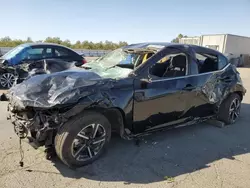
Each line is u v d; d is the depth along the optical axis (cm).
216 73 468
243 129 500
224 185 299
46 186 281
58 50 876
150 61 378
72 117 305
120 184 292
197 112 448
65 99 289
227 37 2686
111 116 347
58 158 339
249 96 827
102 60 465
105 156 355
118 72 383
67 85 311
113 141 408
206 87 444
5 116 508
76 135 305
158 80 376
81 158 322
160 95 375
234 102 516
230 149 403
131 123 355
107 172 316
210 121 523
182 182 302
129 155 363
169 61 404
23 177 295
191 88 418
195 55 440
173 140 427
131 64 405
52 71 505
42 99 294
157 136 441
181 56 420
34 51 826
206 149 398
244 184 303
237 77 516
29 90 309
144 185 293
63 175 304
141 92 354
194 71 429
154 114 378
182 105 413
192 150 391
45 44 860
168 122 406
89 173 312
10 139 393
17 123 312
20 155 345
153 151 380
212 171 331
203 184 300
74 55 904
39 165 322
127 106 341
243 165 351
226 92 488
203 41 2966
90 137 325
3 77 782
